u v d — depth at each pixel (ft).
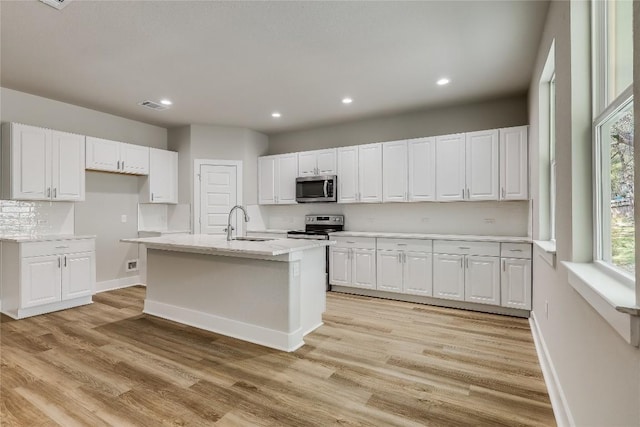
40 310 12.02
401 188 14.75
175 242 10.25
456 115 14.66
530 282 11.25
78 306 13.01
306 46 9.48
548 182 9.70
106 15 7.98
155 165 16.83
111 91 12.86
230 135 18.11
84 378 7.34
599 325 4.11
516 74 11.34
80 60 10.30
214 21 8.25
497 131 12.67
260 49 9.65
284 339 8.91
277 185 18.31
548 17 7.74
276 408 6.27
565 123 5.93
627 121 4.02
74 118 14.43
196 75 11.44
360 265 14.78
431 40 9.13
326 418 5.97
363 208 16.88
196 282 10.75
